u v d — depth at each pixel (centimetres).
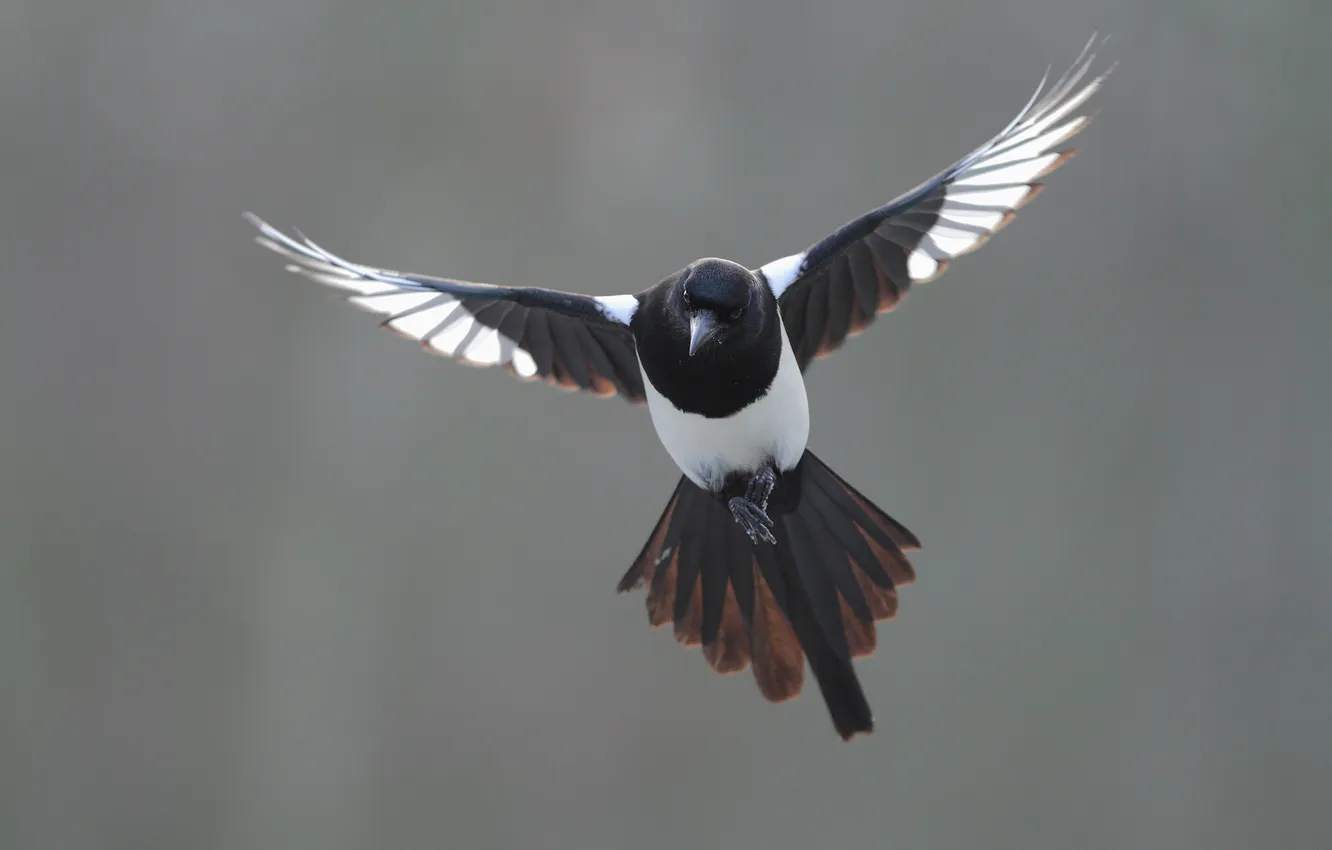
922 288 1803
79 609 1745
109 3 1805
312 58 1828
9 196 1786
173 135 1809
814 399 1773
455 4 1825
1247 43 1819
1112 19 1814
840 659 708
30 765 1727
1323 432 1800
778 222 1789
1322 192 1805
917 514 1770
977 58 1789
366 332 1791
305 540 1766
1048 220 1833
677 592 720
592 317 705
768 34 1814
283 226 1816
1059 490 1777
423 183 1819
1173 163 1828
